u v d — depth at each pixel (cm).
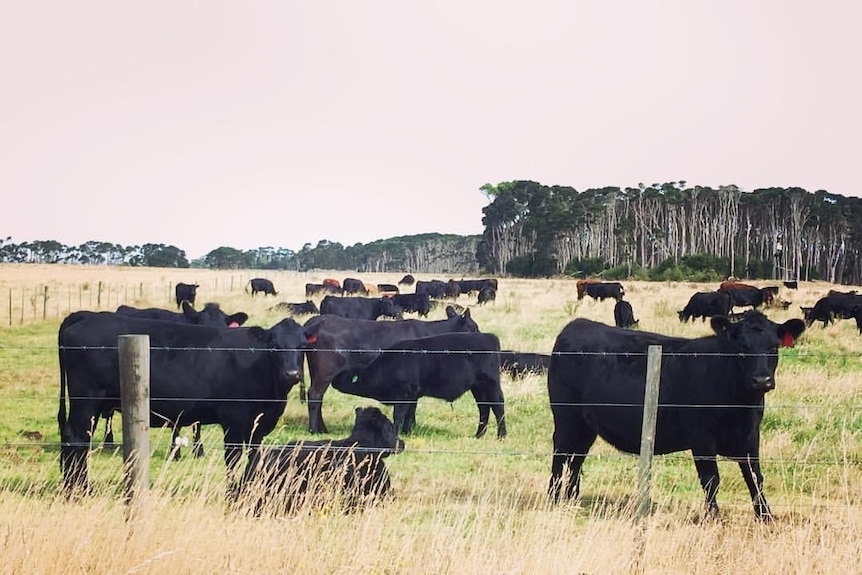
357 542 694
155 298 4747
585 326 1121
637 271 10462
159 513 681
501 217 14800
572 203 13738
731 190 13575
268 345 1118
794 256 12712
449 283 5766
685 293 5891
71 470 988
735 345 963
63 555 630
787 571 687
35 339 2820
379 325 1698
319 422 1521
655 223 13812
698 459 997
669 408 1013
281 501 809
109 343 1076
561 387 1106
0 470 1068
